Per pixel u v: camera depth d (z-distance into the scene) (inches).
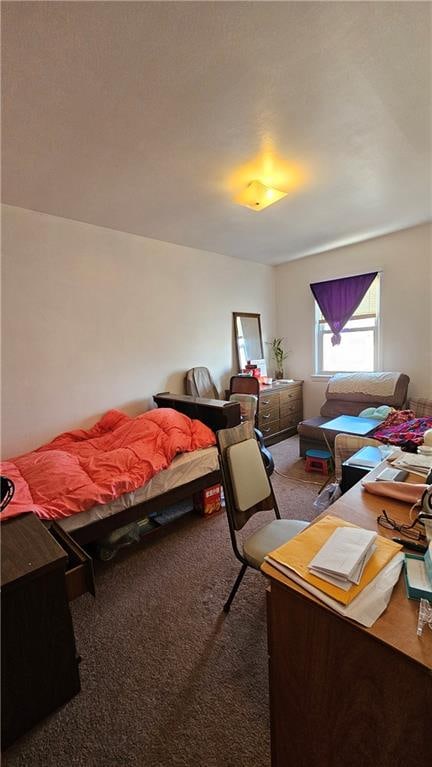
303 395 190.5
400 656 26.1
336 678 31.3
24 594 44.7
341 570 33.5
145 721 46.4
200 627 61.4
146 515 85.0
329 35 49.2
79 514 71.7
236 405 113.8
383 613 29.9
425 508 44.8
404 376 140.9
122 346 130.3
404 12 46.3
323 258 173.6
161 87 57.2
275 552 38.5
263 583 72.1
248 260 181.3
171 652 56.6
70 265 114.8
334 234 144.1
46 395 110.8
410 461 63.5
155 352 141.5
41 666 46.6
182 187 95.2
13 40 46.9
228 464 64.5
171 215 115.0
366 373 149.7
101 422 120.6
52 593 47.3
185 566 78.7
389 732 28.4
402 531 42.6
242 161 83.0
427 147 79.7
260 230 134.6
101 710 48.1
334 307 169.8
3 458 102.6
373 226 136.3
